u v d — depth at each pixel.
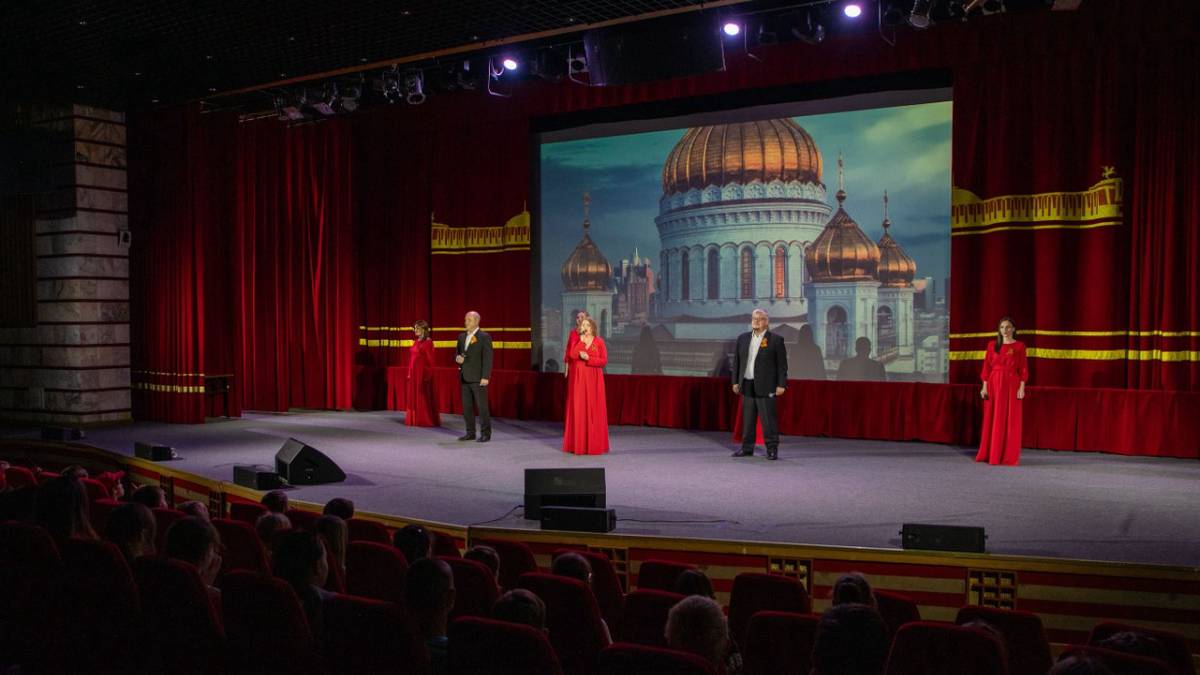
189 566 3.15
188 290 11.76
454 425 11.67
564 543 5.89
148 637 3.36
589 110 11.91
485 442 10.16
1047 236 9.23
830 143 10.50
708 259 11.23
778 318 10.82
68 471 6.11
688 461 8.72
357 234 13.28
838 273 10.48
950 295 9.79
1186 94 8.55
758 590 4.03
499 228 12.44
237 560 4.51
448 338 12.88
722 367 11.16
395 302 13.17
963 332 9.71
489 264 12.54
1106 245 8.93
